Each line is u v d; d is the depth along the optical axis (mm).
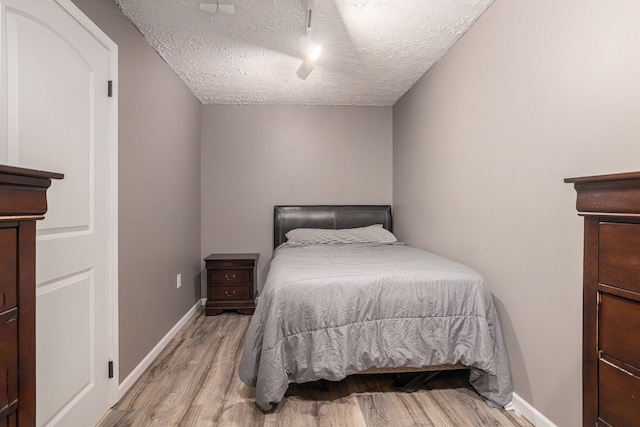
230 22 2164
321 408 1791
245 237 3887
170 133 2779
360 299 1807
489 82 2025
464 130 2334
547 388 1583
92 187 1646
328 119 3959
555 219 1526
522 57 1729
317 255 2725
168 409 1776
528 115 1691
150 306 2330
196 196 3617
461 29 2273
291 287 1801
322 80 3189
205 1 1928
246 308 3465
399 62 2793
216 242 3861
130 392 1942
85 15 1596
